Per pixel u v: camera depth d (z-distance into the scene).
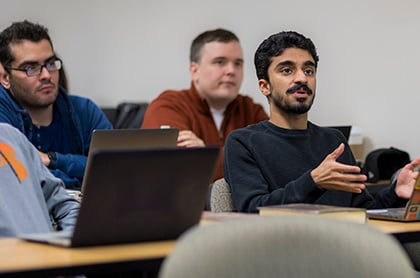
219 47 4.29
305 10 4.93
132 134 2.97
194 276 1.30
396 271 1.33
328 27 4.80
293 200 2.44
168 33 5.93
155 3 6.01
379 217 2.28
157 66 6.04
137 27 6.14
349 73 4.71
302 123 2.76
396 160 4.37
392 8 4.43
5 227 2.26
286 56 2.69
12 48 3.62
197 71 4.38
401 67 4.41
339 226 1.34
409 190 2.56
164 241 1.79
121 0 6.23
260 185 2.62
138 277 2.05
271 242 1.32
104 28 6.35
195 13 5.72
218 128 4.38
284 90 2.70
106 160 1.63
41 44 3.64
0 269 1.46
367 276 1.32
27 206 2.34
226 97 4.31
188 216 1.80
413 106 4.36
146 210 1.74
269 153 2.70
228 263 1.31
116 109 5.50
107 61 6.35
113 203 1.69
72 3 6.47
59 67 3.75
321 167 2.40
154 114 4.33
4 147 2.40
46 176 2.49
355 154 4.59
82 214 1.66
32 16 6.45
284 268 1.32
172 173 1.73
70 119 3.88
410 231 2.01
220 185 2.73
